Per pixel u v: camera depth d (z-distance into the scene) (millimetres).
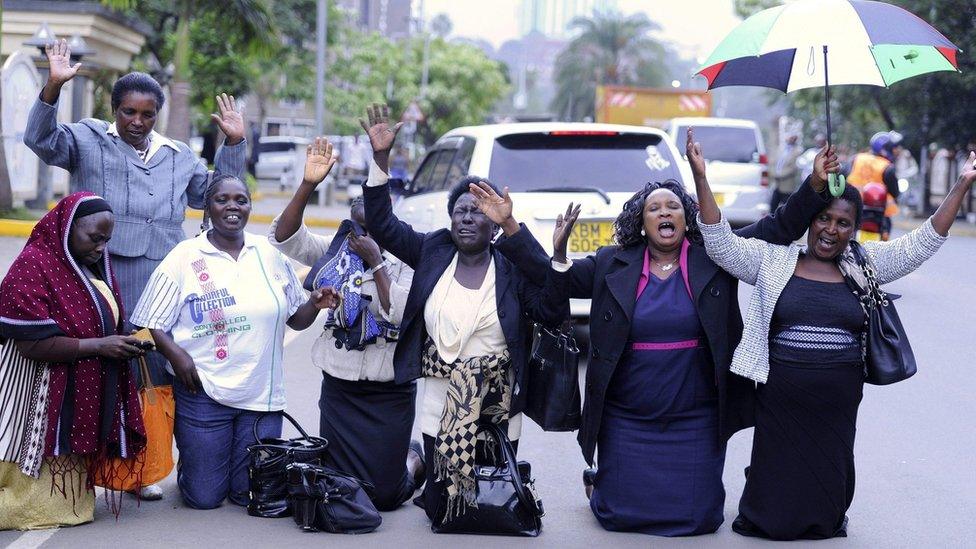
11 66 18109
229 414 5793
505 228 5422
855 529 5754
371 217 5617
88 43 22797
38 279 5266
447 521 5500
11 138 18172
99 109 23578
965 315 12891
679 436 5543
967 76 27047
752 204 21516
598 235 9578
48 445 5324
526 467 5738
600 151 9977
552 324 5578
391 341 5820
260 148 46438
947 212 5355
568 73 91812
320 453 5652
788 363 5371
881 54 5441
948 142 29984
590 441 5543
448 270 5613
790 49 5496
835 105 35188
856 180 15289
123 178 6023
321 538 5422
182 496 5891
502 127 10125
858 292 5387
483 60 71500
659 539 5508
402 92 61781
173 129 22469
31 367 5363
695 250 5570
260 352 5789
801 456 5398
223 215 5766
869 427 8008
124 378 5477
